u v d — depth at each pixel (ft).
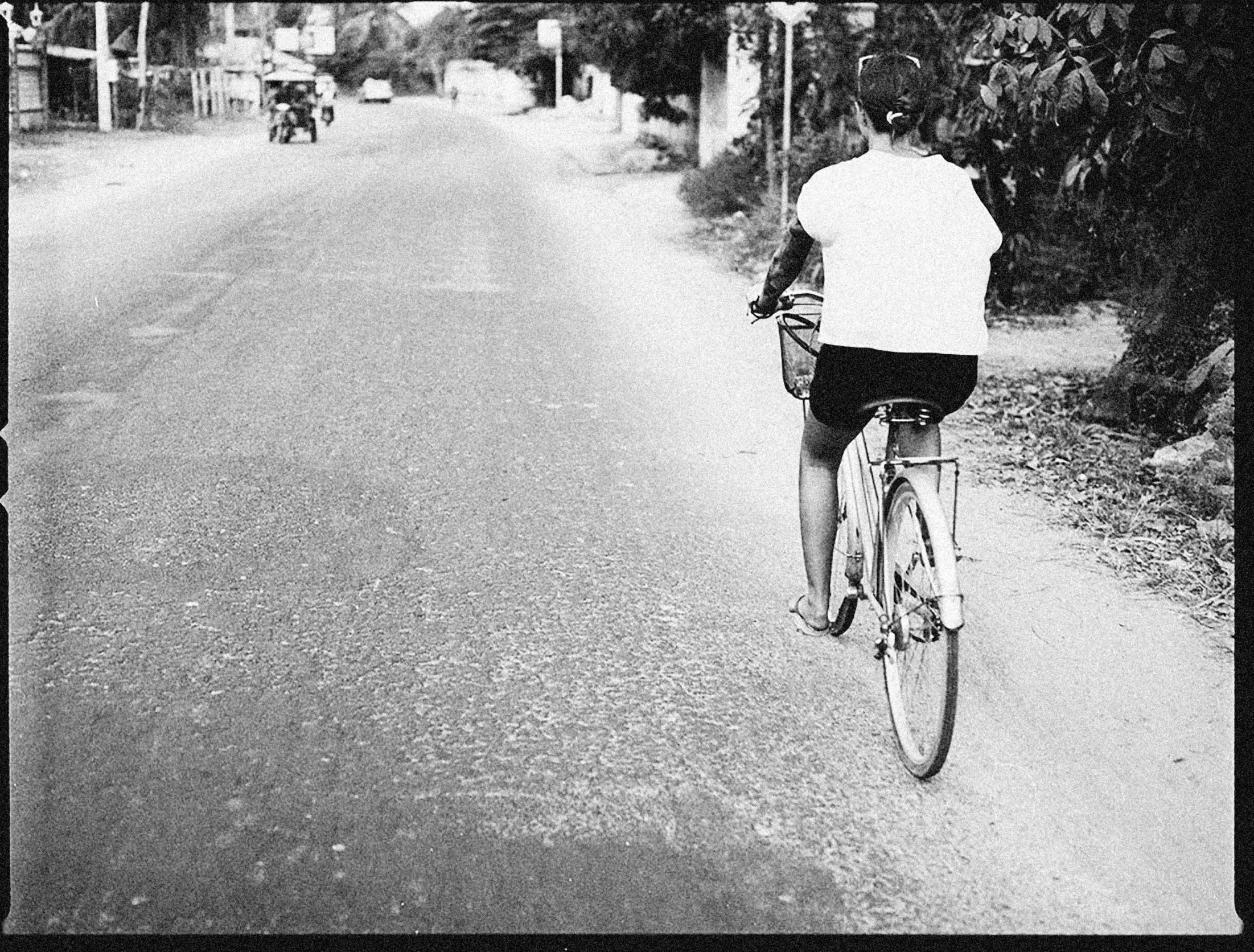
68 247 42.75
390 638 15.11
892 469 13.25
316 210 55.72
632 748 12.90
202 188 63.16
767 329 34.32
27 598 15.70
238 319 32.42
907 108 12.65
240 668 14.21
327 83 155.02
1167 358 24.52
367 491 20.21
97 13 99.76
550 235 51.62
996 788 12.49
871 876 11.05
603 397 26.50
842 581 16.02
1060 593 17.06
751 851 11.32
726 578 17.38
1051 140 27.76
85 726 12.87
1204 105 21.85
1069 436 23.91
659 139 102.63
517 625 15.64
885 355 12.37
